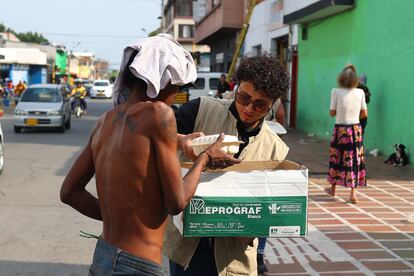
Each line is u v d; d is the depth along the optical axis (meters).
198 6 33.84
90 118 26.06
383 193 8.09
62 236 6.12
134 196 2.20
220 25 25.23
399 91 10.91
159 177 2.21
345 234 6.00
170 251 2.85
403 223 6.45
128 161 2.20
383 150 11.63
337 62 14.59
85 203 2.53
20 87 37.34
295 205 2.53
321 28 15.82
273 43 20.80
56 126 18.22
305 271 4.91
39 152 13.21
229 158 2.46
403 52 10.74
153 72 2.26
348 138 7.36
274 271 4.91
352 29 13.55
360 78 12.29
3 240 5.95
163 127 2.18
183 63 2.35
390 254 5.36
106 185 2.28
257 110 2.73
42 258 5.41
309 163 11.09
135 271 2.20
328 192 7.97
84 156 2.50
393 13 11.20
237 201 2.50
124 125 2.25
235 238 2.82
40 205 7.55
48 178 9.66
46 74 60.91
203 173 2.50
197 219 2.49
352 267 5.01
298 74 18.00
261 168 2.78
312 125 16.70
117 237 2.25
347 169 7.38
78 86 28.44
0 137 10.02
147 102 2.25
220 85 16.44
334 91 7.32
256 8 22.86
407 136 10.52
